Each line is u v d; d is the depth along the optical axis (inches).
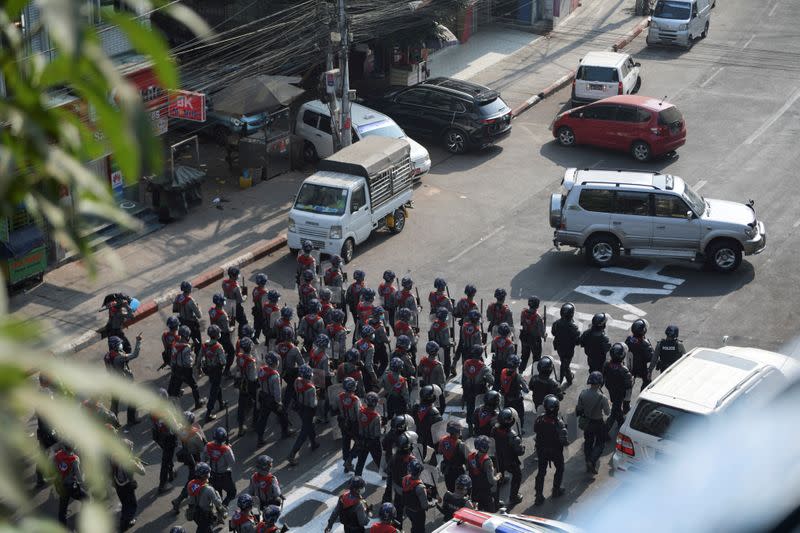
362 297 978.7
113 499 759.7
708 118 1680.6
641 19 2214.6
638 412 724.7
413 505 674.8
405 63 1758.1
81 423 60.1
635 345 855.7
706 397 721.0
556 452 741.3
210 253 1194.0
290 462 810.8
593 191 1160.8
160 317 1061.8
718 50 2027.6
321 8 1325.0
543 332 921.5
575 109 1552.7
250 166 1363.2
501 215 1334.9
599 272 1169.4
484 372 830.5
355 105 1478.8
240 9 1471.5
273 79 1376.7
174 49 1299.2
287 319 911.7
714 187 1425.9
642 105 1501.0
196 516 671.1
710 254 1152.2
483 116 1520.7
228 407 882.8
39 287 1083.3
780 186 1423.5
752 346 1021.2
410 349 899.4
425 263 1197.7
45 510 730.2
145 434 849.5
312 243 1174.3
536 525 551.8
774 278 1155.9
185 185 1253.1
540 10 2127.2
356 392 831.1
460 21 2010.3
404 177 1266.0
